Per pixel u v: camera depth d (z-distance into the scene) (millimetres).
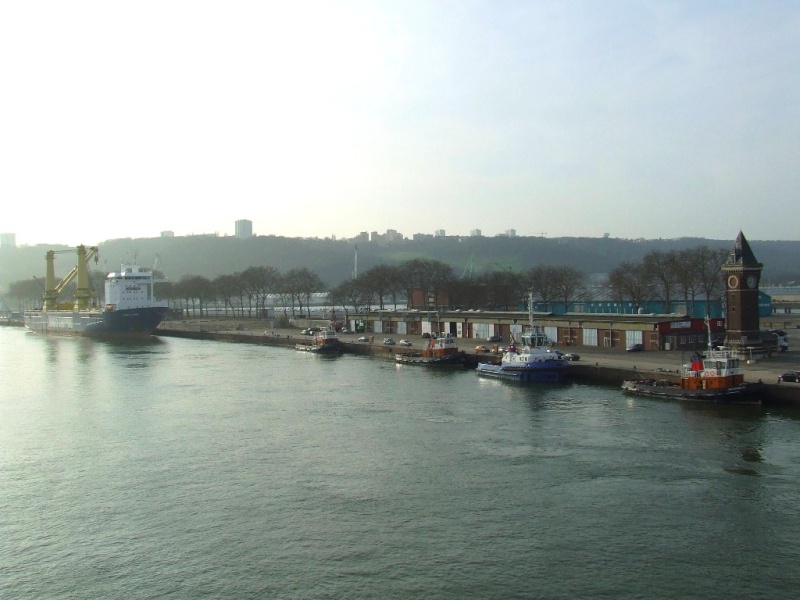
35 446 88875
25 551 58375
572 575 52031
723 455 76875
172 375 149625
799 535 57344
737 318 136500
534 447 82250
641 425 90375
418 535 59031
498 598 49281
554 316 177875
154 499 68938
